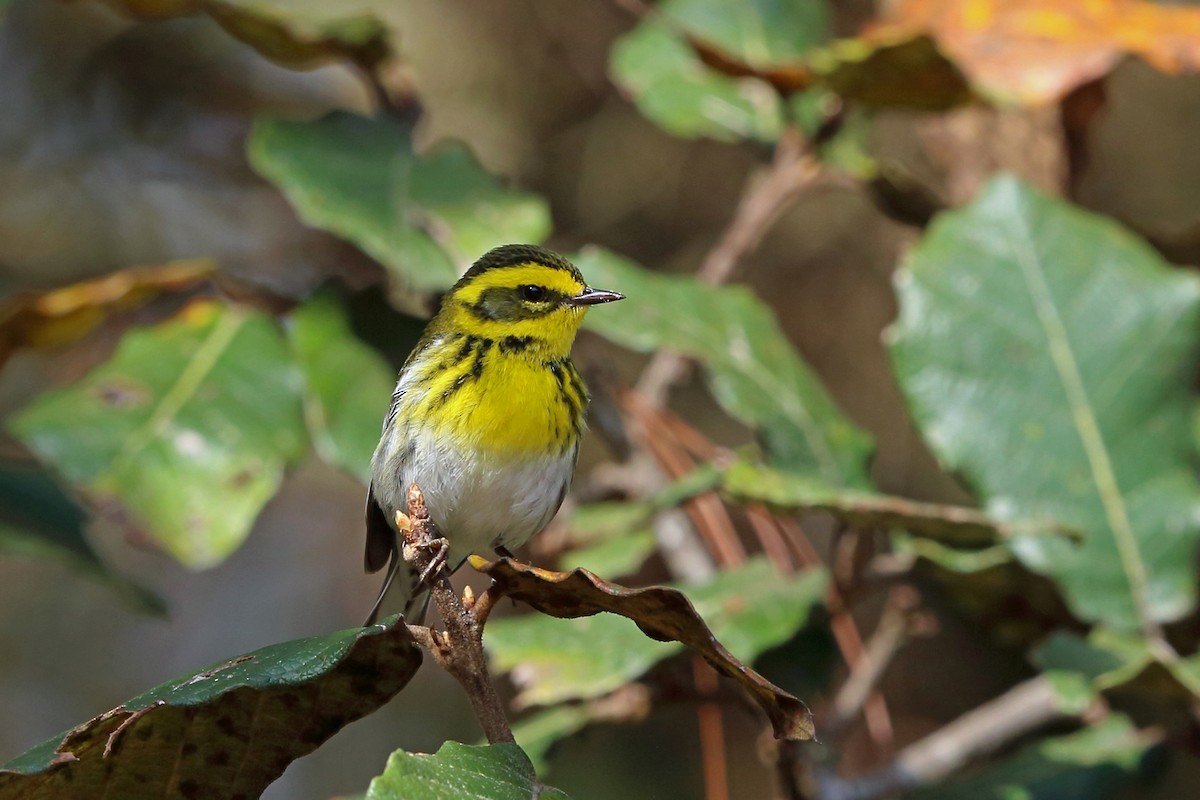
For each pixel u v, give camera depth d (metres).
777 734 5.15
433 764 5.00
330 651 5.16
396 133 9.95
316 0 18.45
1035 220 9.52
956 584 9.16
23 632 20.52
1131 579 8.70
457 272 9.33
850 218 18.84
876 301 18.81
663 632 5.35
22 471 10.02
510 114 19.73
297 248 19.95
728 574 9.24
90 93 20.14
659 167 19.77
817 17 12.25
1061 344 9.20
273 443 9.65
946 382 9.14
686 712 16.48
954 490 18.27
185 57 20.25
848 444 9.45
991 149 11.63
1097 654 8.76
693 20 12.06
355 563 21.16
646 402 11.04
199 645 20.81
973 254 9.44
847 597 9.01
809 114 11.11
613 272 9.88
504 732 5.33
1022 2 10.01
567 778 15.62
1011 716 9.86
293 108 20.58
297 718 5.69
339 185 9.52
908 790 9.51
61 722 20.02
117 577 9.80
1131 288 9.29
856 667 9.50
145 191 20.09
